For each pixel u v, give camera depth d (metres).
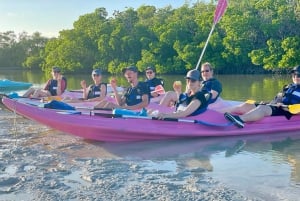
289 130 7.19
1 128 7.55
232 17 33.72
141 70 38.53
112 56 43.03
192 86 6.68
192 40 37.06
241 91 15.18
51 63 46.31
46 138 6.71
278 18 33.34
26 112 6.44
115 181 4.54
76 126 6.26
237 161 5.33
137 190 4.25
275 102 7.56
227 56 34.16
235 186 4.36
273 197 4.02
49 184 4.46
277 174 4.75
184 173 4.82
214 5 42.53
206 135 6.70
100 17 45.59
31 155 5.66
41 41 70.31
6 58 70.75
